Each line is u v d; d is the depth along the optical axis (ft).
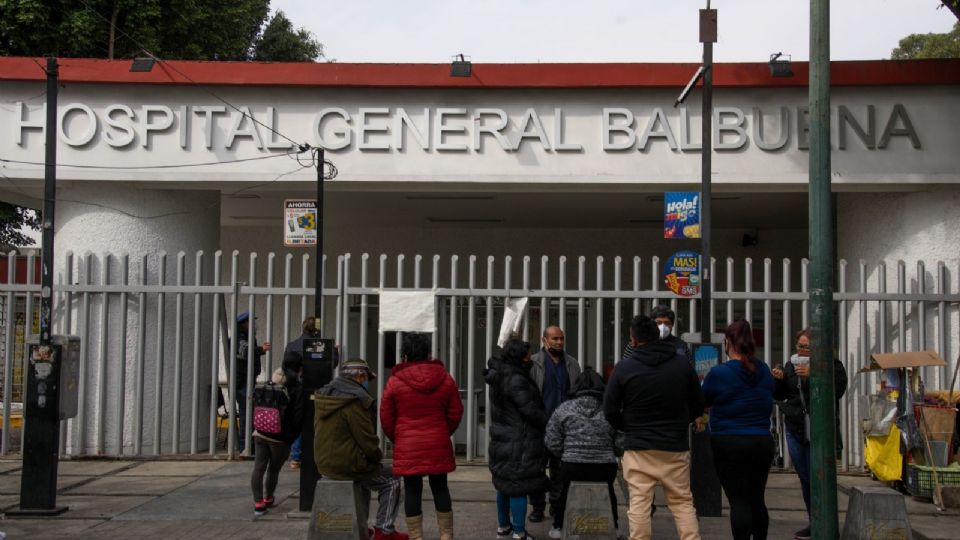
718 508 26.23
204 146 34.71
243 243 53.31
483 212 46.21
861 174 33.19
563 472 22.54
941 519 26.61
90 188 35.63
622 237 53.06
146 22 60.75
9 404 35.17
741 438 20.75
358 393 22.24
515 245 53.42
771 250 52.37
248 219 49.93
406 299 33.58
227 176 34.53
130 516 26.48
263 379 40.22
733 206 43.32
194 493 29.37
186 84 34.55
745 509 20.83
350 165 34.50
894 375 30.45
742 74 33.40
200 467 33.37
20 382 37.73
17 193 37.50
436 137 34.40
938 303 33.01
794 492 30.19
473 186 34.91
